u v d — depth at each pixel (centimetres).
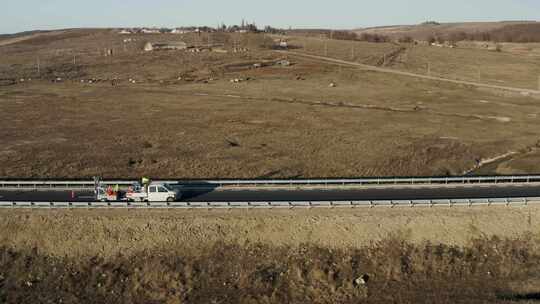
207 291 3634
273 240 4028
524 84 12575
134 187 4609
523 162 6319
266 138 7588
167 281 3709
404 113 9356
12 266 3831
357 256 3938
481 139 7494
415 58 17075
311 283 3700
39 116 9075
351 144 7212
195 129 8144
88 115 9194
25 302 3531
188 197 4669
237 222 4112
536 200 4362
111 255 3916
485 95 11231
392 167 6194
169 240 3991
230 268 3825
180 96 11131
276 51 18775
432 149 6956
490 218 4203
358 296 3597
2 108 9756
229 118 8912
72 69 15900
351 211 4247
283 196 4672
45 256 3922
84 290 3650
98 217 4147
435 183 5012
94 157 6481
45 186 4950
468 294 3606
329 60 16625
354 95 11188
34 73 14988
